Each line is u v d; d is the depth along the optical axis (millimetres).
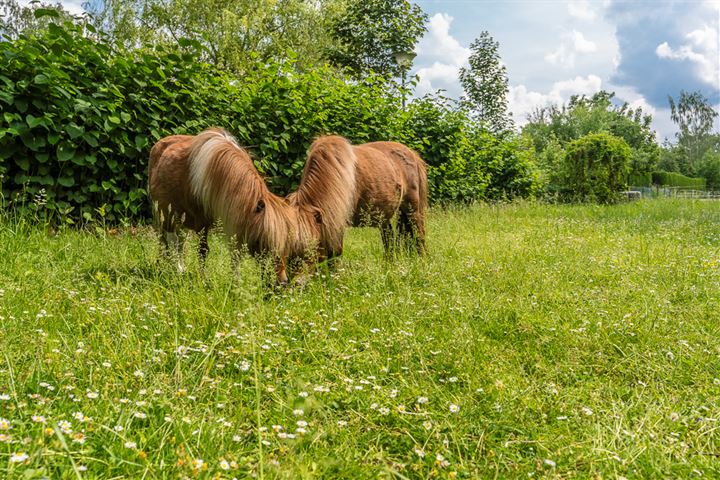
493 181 16094
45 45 6781
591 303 4156
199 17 27141
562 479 2010
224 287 4000
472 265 5453
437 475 1983
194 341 3012
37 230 5859
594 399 2658
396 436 2287
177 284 4188
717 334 3629
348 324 3658
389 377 2902
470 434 2293
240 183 4219
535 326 3707
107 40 7457
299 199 4684
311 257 4285
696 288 4707
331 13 27984
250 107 8258
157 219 5324
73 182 6637
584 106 63312
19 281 4023
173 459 1884
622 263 5891
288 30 28688
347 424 2336
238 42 27891
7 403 2123
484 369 2992
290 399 2438
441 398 2600
